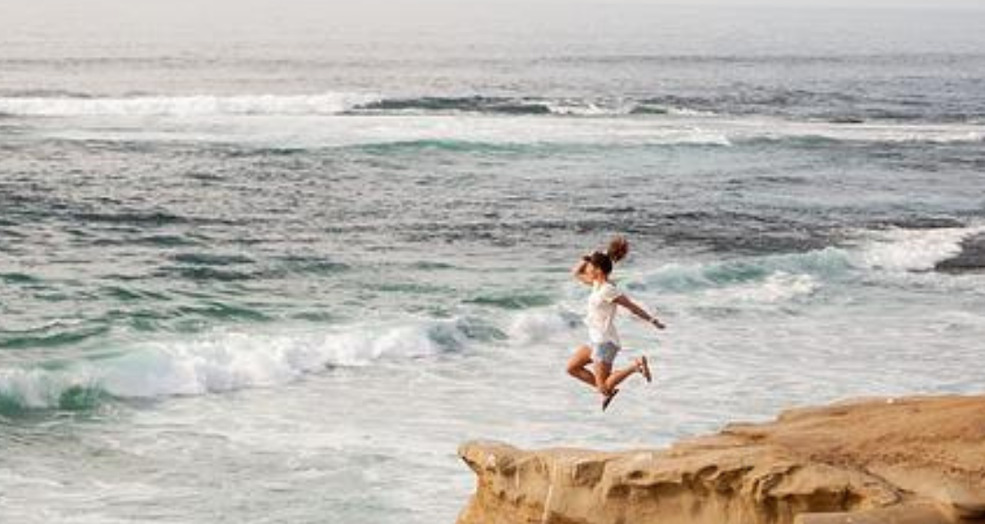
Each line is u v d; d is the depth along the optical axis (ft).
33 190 126.21
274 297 88.69
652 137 179.83
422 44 478.59
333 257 102.17
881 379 73.26
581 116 211.00
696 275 97.25
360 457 58.29
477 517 39.96
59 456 57.82
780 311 89.56
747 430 38.17
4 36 436.35
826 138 187.21
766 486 34.30
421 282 94.43
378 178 141.08
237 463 57.31
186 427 62.13
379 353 75.25
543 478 38.17
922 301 93.76
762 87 303.07
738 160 164.66
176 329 79.30
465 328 80.28
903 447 35.22
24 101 198.59
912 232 120.57
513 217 121.90
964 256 110.22
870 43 615.98
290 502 52.95
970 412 36.70
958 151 181.27
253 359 71.41
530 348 78.64
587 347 44.32
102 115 189.16
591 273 44.14
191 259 99.96
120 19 629.10
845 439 36.32
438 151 160.45
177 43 435.12
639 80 317.42
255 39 484.33
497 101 227.20
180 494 53.62
